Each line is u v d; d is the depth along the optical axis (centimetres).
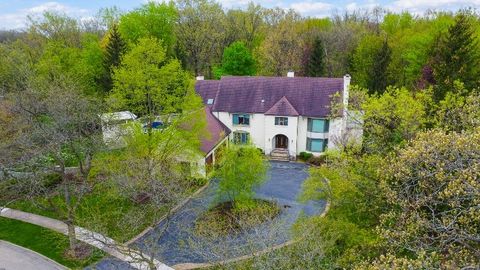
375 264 1332
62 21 6072
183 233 2748
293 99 4347
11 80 4138
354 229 2053
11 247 2625
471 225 1525
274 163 4247
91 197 3222
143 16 6181
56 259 2495
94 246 2453
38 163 2806
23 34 7181
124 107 3073
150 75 2952
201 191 3400
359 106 3006
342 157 2447
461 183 1453
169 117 3111
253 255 1722
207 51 6925
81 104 2777
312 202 3262
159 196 2391
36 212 3078
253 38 7281
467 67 4150
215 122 4316
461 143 1502
